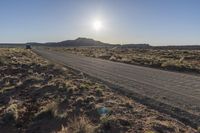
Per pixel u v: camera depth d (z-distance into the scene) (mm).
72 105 14297
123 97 16109
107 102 14414
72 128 10750
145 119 11602
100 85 20172
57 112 12930
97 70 31109
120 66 36688
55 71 28750
